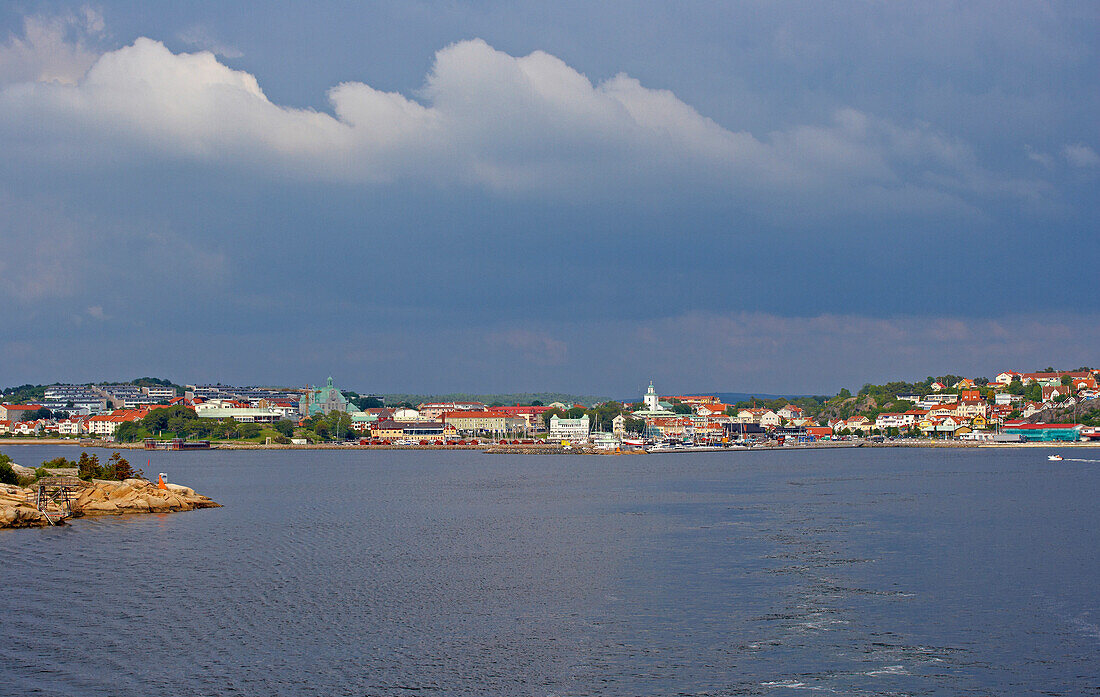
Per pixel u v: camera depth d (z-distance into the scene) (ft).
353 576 292.81
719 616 244.42
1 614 242.37
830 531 386.52
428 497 558.97
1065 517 431.02
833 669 204.23
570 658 211.00
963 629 232.32
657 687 194.08
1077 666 205.98
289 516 448.65
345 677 198.59
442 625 235.81
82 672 199.82
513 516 451.53
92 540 358.43
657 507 488.85
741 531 388.57
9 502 409.49
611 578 290.56
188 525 406.41
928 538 365.81
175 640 221.66
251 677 197.88
